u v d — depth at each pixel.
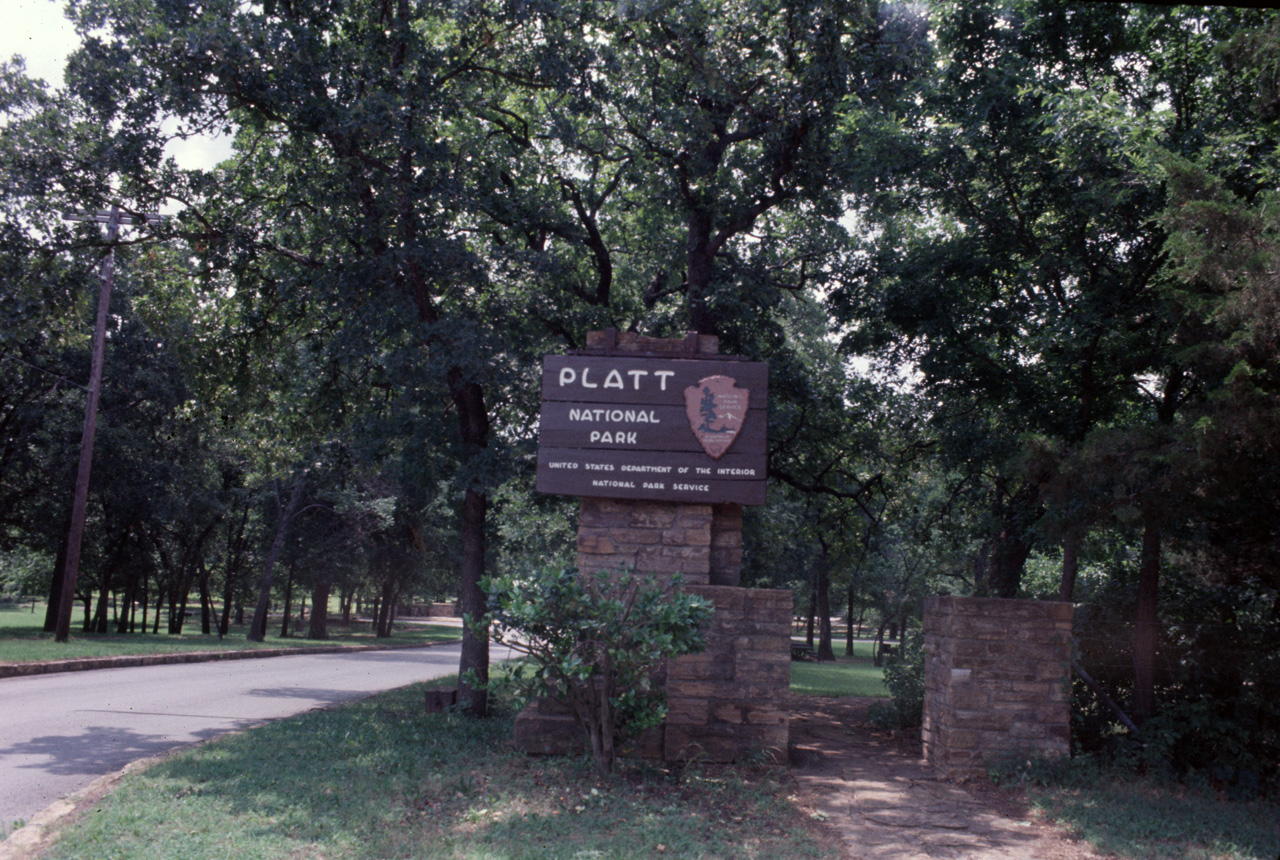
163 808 6.82
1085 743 9.94
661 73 15.35
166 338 15.75
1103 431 8.44
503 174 15.16
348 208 13.25
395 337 14.10
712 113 15.63
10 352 23.39
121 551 32.69
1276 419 7.07
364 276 12.93
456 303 13.94
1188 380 10.64
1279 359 7.42
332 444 15.62
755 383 9.92
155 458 29.69
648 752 9.22
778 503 25.73
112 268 23.23
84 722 11.40
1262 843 6.88
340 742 9.91
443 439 13.70
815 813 7.44
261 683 17.73
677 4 13.95
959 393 13.23
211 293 15.30
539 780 8.13
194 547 34.75
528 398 14.22
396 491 35.59
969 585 29.91
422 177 12.80
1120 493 8.37
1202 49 10.59
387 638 46.03
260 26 11.73
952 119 12.67
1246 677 9.49
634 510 9.94
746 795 7.87
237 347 15.48
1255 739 9.17
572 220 16.00
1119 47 11.51
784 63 14.98
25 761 8.89
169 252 15.38
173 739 10.46
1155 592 10.13
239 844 5.95
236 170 14.57
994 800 8.32
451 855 5.85
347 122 11.74
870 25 13.87
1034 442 8.88
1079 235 11.51
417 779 8.09
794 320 23.06
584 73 13.88
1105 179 10.23
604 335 10.41
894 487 19.09
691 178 16.20
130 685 15.85
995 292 13.25
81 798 7.27
